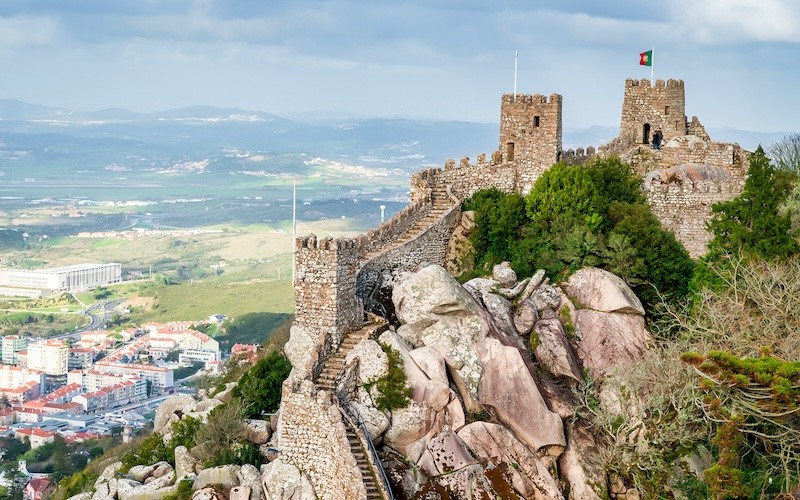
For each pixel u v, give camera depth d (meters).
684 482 80.62
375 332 86.62
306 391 78.69
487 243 104.56
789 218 95.69
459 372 84.00
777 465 76.06
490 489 77.94
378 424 79.31
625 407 84.19
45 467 173.00
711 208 110.56
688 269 100.19
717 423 79.62
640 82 123.94
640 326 94.81
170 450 89.69
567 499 81.75
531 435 82.69
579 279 96.62
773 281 86.00
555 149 109.38
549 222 102.69
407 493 76.25
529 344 90.31
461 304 86.19
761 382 65.25
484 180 111.31
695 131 125.38
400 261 99.31
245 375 95.75
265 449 84.19
